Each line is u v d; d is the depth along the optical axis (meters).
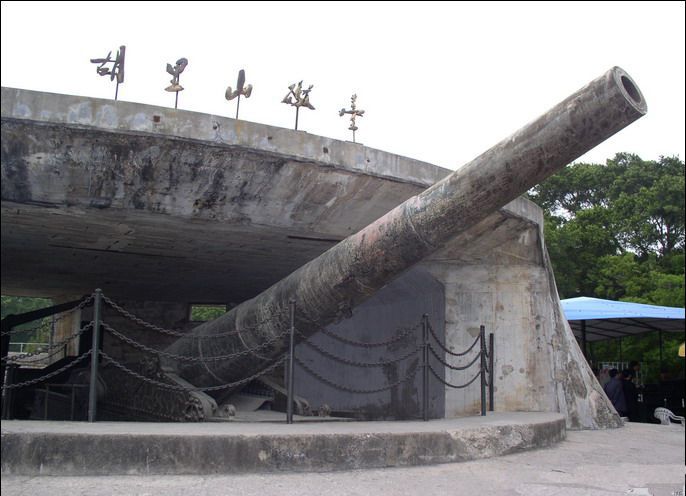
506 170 5.30
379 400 11.34
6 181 6.82
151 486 4.52
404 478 5.09
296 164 7.24
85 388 10.90
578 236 24.34
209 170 7.06
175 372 8.52
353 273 6.50
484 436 6.31
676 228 25.02
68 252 10.31
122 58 6.86
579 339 17.89
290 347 6.71
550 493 4.77
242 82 7.25
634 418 13.51
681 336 20.72
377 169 7.67
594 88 4.74
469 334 9.87
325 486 4.70
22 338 37.28
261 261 10.84
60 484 4.53
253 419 7.62
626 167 28.05
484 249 9.64
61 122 6.31
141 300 16.94
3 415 10.40
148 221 7.96
